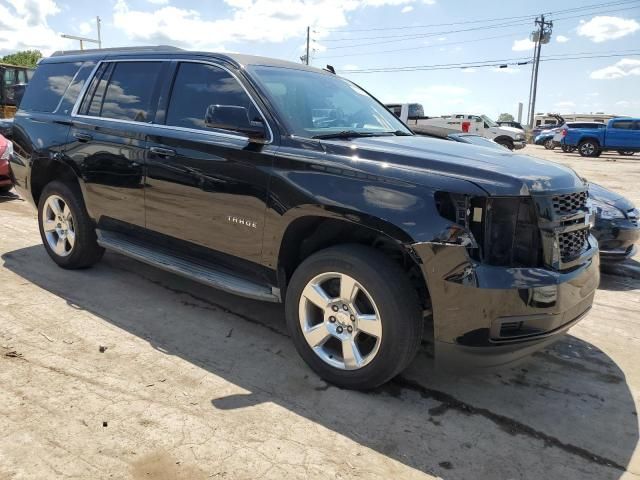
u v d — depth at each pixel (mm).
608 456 2789
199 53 4125
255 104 3643
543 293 2812
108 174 4473
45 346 3625
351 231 3361
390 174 2982
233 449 2670
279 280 3523
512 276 2770
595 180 15984
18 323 3953
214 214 3738
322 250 3268
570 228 3037
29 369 3311
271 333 4027
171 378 3312
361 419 2988
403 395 3262
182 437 2738
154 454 2600
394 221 2885
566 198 3027
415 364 3668
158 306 4422
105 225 4688
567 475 2629
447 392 3328
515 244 2846
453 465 2658
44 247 5734
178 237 4062
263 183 3424
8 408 2898
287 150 3375
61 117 4980
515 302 2770
